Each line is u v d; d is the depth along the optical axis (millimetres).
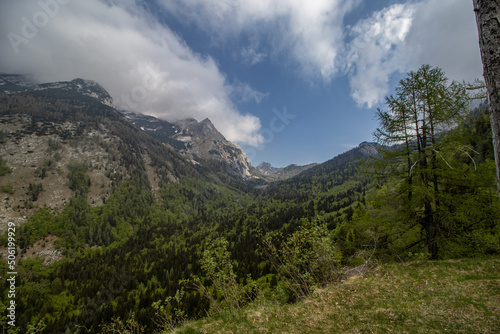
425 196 12953
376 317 6543
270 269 61844
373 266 12781
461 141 12469
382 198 15508
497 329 4719
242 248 97875
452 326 5219
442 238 13117
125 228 165125
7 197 150000
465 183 12570
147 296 70812
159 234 167250
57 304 80375
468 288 7375
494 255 11969
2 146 196125
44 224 140125
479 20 3443
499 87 3061
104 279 93625
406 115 14305
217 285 11828
